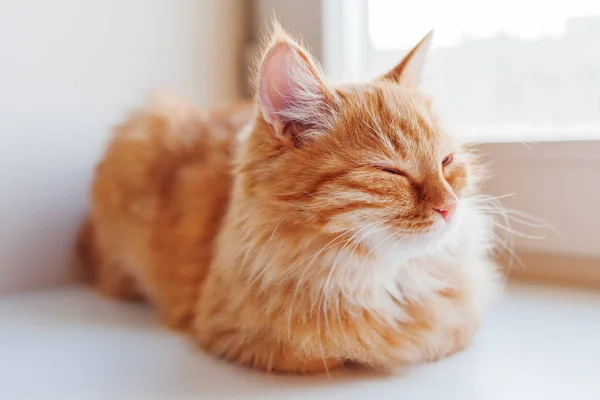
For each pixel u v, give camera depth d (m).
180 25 0.71
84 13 0.65
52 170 0.64
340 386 0.46
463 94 0.66
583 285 0.62
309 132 0.48
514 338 0.52
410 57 0.54
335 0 0.70
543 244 0.63
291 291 0.48
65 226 0.66
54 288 0.66
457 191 0.50
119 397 0.45
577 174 0.60
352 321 0.48
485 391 0.45
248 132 0.51
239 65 0.76
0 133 0.61
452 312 0.50
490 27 0.64
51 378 0.48
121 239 0.61
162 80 0.71
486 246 0.56
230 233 0.51
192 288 0.55
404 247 0.47
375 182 0.47
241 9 0.76
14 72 0.61
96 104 0.66
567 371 0.47
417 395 0.45
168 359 0.50
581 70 0.61
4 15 0.60
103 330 0.56
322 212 0.46
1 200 0.61
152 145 0.62
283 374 0.48
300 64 0.48
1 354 0.51
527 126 0.64
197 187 0.58
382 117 0.49
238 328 0.49
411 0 0.67
